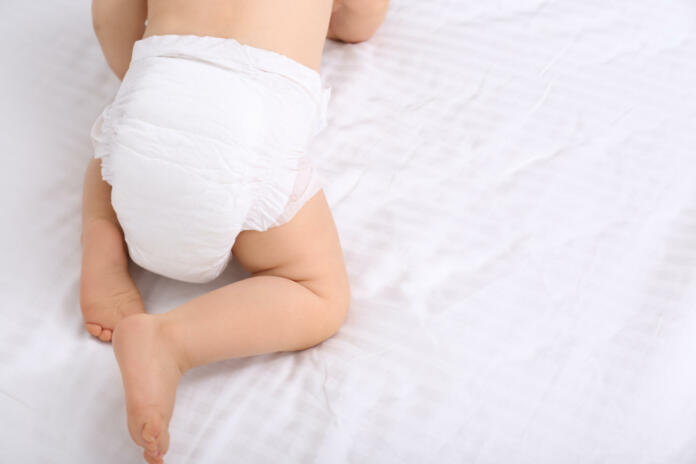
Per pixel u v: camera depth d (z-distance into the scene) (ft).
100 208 4.57
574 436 4.03
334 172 5.16
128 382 3.74
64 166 5.02
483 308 4.50
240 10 4.19
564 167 5.15
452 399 4.13
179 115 3.94
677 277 4.62
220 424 4.07
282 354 4.41
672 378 4.22
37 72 5.45
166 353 3.91
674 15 6.00
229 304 4.10
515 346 4.35
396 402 4.12
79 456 3.94
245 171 3.98
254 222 4.18
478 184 5.08
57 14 5.79
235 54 4.08
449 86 5.60
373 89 5.61
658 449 4.01
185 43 4.11
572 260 4.72
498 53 5.77
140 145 3.95
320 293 4.34
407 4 6.07
